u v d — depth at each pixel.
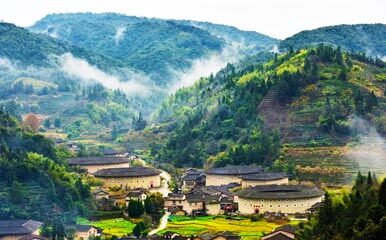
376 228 160.25
